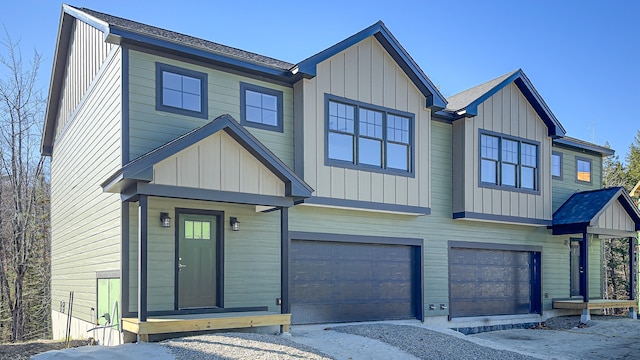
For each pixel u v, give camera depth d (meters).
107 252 9.62
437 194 13.12
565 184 16.39
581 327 13.95
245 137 8.55
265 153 8.76
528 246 14.91
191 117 9.62
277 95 10.80
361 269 11.80
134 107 9.05
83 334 11.34
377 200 11.39
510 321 14.15
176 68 9.56
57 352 7.30
